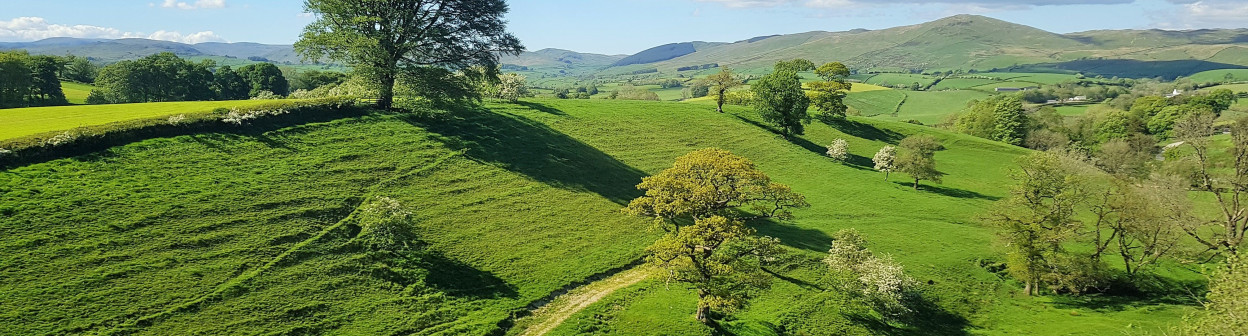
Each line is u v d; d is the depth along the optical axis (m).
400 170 60.09
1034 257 51.47
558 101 107.56
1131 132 131.62
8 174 42.56
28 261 35.81
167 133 54.50
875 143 112.62
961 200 80.62
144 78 123.00
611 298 43.72
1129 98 194.00
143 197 44.59
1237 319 29.94
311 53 69.88
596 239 53.75
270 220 45.84
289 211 47.66
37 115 61.34
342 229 47.03
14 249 36.34
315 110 68.31
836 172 90.44
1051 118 145.25
